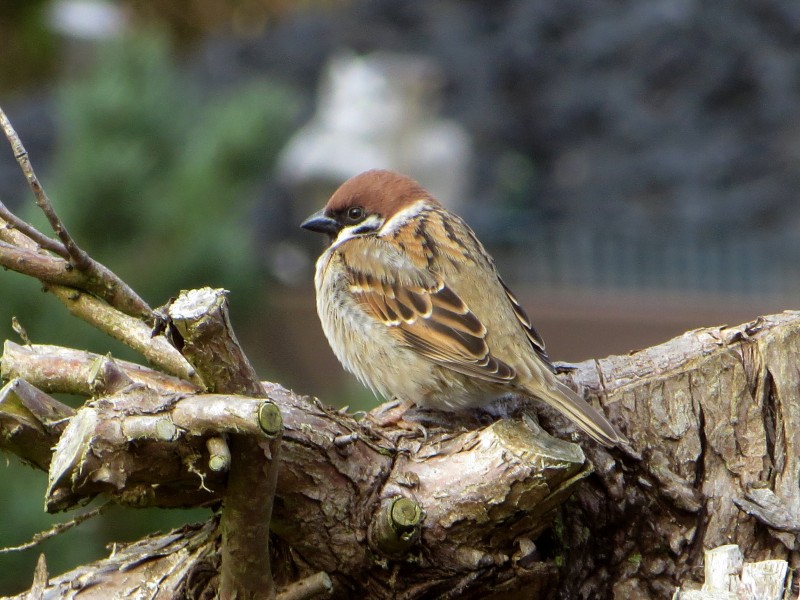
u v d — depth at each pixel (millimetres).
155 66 14562
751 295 19047
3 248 7145
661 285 19562
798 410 7719
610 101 22797
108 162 13367
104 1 29547
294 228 20281
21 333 7168
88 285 7160
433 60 24125
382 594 7031
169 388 6559
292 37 25250
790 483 7625
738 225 19797
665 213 20234
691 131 22000
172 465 5984
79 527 11734
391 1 26188
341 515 6781
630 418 7727
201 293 5918
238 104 15172
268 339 19156
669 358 7902
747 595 6668
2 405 6383
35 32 31422
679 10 24328
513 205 20906
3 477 11602
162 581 7031
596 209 20625
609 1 25500
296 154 19641
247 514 6160
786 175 20625
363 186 9445
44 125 22500
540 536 7367
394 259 8852
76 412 6367
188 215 14039
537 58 23984
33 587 7160
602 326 18984
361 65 19938
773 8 23844
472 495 6773
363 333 8812
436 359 8430
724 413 7727
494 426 6980
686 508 7539
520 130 22625
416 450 6992
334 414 6918
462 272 8742
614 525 7559
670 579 7594
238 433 5820
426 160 19797
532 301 19266
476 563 6906
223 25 32594
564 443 6828
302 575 7008
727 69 22906
